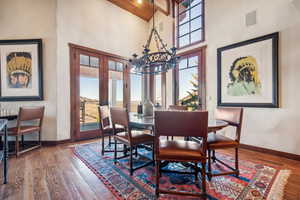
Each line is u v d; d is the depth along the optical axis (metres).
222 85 3.23
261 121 2.71
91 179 1.85
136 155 2.56
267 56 2.61
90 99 3.78
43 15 3.26
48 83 3.25
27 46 3.20
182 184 1.73
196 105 3.80
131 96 4.71
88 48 3.73
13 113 3.07
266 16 2.64
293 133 2.39
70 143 3.36
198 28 3.79
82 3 3.66
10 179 1.85
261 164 2.22
